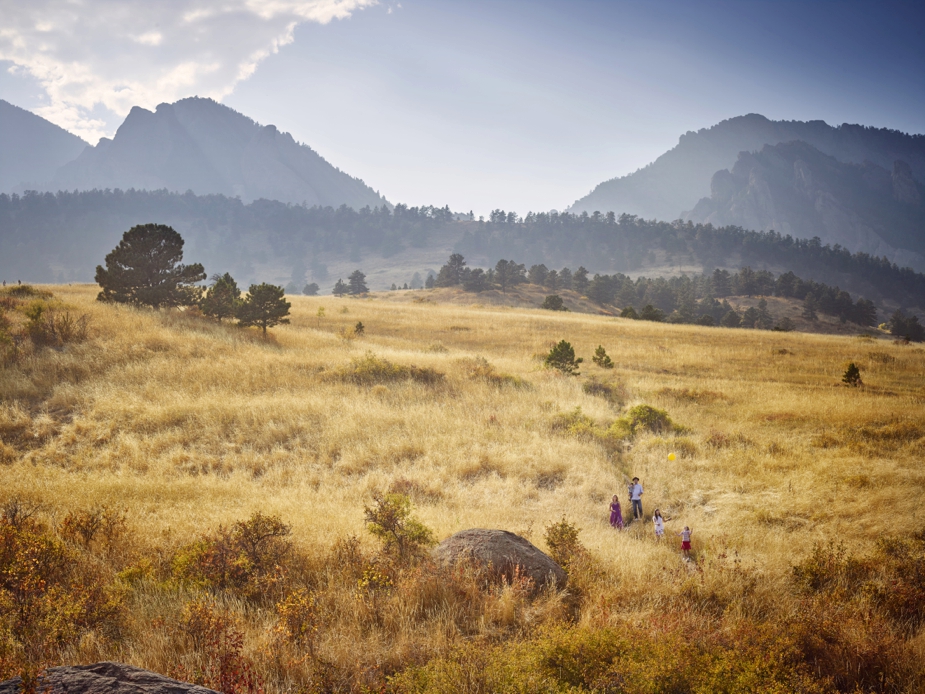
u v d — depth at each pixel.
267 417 18.36
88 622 6.06
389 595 7.21
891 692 5.77
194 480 13.68
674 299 169.25
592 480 15.31
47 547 7.57
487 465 16.27
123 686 3.31
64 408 17.83
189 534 9.20
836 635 6.49
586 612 6.91
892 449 17.30
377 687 5.20
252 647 5.75
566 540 9.57
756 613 7.52
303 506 11.71
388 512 9.06
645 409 20.84
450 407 21.38
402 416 19.55
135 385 19.84
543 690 4.90
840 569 8.78
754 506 13.22
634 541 11.27
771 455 17.00
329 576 7.70
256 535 8.32
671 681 5.17
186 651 5.61
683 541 10.90
